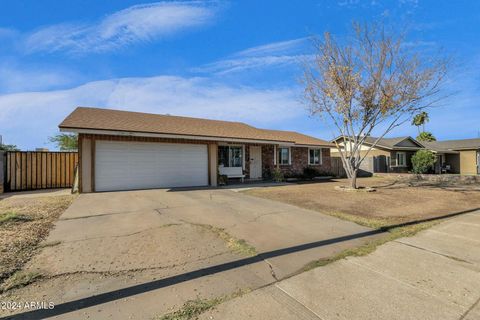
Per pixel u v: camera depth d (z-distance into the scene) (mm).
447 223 6215
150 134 10711
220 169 15312
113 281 3146
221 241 4648
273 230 5410
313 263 3766
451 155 28562
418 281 3234
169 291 2936
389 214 7176
